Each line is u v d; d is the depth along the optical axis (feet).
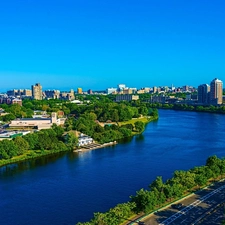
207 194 609.83
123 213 504.02
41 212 600.39
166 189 571.69
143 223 496.64
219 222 497.87
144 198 527.40
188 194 610.65
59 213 593.42
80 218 572.10
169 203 568.41
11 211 608.19
